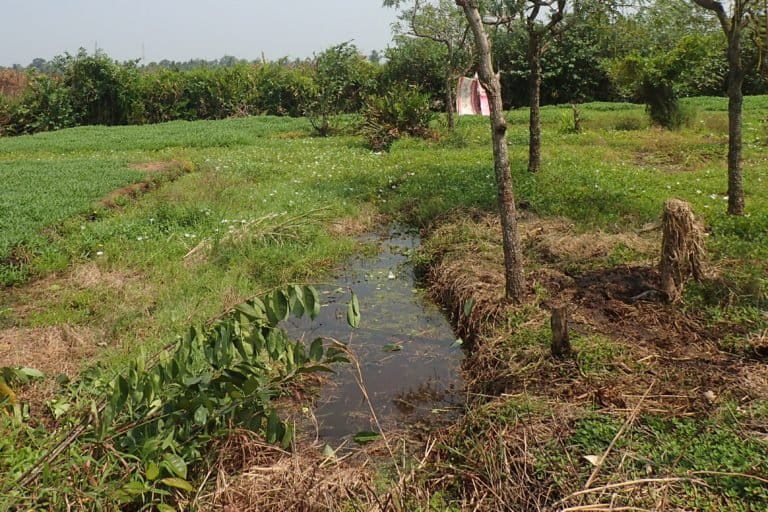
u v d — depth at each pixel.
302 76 32.53
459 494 3.46
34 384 4.53
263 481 3.49
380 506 3.24
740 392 3.88
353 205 10.11
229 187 11.07
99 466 3.33
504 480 3.37
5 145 20.25
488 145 15.94
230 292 6.45
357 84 27.28
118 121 31.55
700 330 4.85
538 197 9.08
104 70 30.38
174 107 31.95
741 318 4.93
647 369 4.29
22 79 35.25
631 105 25.67
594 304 5.45
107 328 5.66
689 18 9.70
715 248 6.39
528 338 4.86
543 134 17.30
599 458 3.35
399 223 9.53
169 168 13.31
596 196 8.94
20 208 9.00
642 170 11.16
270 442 3.67
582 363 4.39
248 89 32.91
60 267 7.16
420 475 3.59
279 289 3.57
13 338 5.35
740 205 7.65
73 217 8.84
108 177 11.80
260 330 3.60
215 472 3.60
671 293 5.31
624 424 3.58
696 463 3.23
